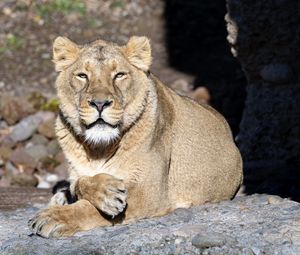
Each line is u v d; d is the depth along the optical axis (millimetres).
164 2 27172
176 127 11977
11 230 11484
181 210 11320
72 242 10438
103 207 10688
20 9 27219
